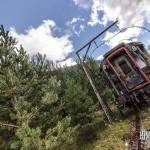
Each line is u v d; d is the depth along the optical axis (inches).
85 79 745.0
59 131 364.2
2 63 390.9
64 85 664.4
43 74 446.3
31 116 378.9
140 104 631.2
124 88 649.0
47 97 394.9
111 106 838.5
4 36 413.7
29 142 306.7
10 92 374.3
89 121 616.4
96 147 455.2
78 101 571.5
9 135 401.7
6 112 381.4
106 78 710.5
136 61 644.7
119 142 431.5
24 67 411.2
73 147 477.7
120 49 650.8
